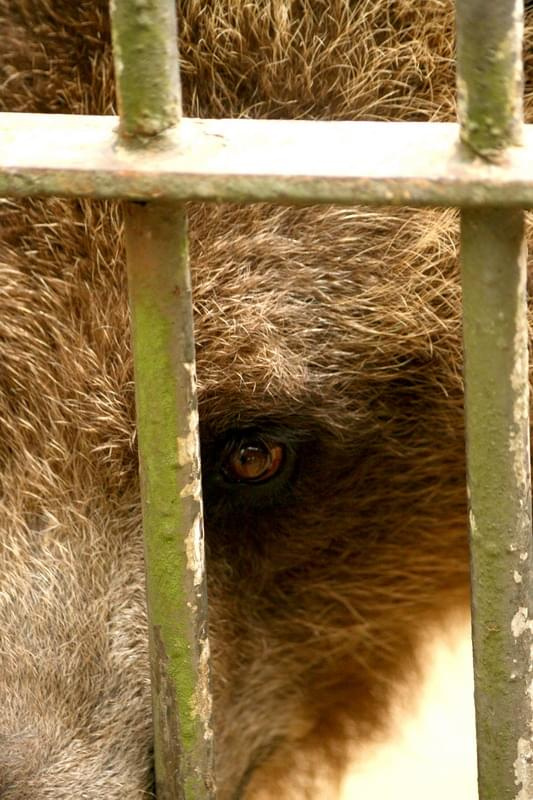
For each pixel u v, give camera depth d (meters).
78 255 9.00
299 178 5.64
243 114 9.02
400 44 9.30
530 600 6.26
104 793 8.59
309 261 9.18
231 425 9.41
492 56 5.44
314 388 9.30
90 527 9.19
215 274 9.09
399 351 9.71
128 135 5.78
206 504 9.80
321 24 9.12
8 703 8.59
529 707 6.38
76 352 9.08
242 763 10.70
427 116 9.40
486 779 6.51
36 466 9.16
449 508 10.93
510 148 5.59
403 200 5.62
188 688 6.60
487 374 5.91
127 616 9.16
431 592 11.56
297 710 11.48
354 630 11.40
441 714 14.25
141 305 6.05
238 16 8.98
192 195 5.71
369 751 12.60
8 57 8.79
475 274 5.79
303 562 10.70
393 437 10.23
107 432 9.15
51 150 5.82
